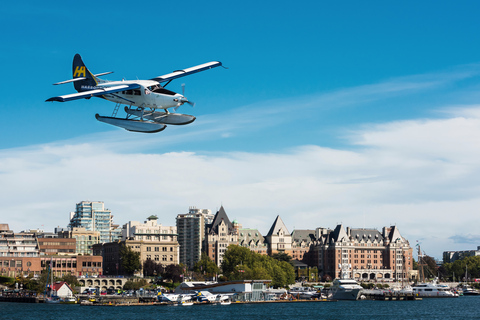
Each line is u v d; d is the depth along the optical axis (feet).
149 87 329.31
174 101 328.08
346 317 610.65
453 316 634.84
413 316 632.38
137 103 328.49
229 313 636.07
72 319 563.07
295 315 621.72
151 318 577.43
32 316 586.04
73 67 355.97
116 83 335.26
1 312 630.33
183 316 598.34
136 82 329.93
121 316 593.01
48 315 597.93
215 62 371.76
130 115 341.82
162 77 347.77
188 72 357.20
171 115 338.13
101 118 335.67
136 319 565.94
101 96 333.42
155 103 327.88
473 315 646.33
